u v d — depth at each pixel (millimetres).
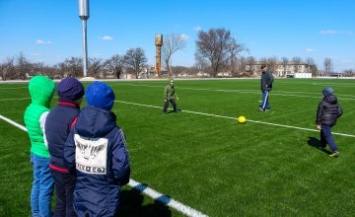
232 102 16359
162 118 11227
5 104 15031
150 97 18969
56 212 3402
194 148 7281
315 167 6059
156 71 71562
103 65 66000
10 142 7734
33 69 51969
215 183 5238
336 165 6180
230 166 6066
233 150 7141
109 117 2744
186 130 9188
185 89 26359
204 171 5785
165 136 8430
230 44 84250
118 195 2889
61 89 3207
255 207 4418
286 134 8766
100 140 2705
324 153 6977
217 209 4352
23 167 5945
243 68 95250
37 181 3738
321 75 105000
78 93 3258
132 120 10805
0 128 9336
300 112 12883
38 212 3797
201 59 87500
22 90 23703
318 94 21594
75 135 2830
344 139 8328
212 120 10844
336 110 6734
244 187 5086
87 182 2814
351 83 39500
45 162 3643
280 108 14086
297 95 20781
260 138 8281
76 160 2846
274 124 10203
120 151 2734
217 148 7285
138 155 6727
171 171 5777
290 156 6734
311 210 4352
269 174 5660
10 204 4457
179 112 12680
